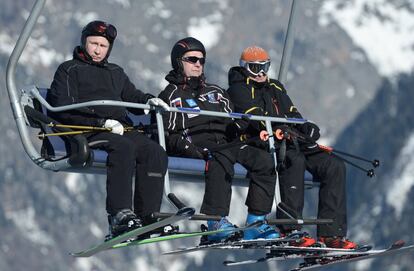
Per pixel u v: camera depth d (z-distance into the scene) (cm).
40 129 2702
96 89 2689
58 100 2645
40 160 2652
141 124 2772
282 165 2706
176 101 2783
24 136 2675
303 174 2795
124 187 2531
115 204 2530
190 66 2806
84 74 2684
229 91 2895
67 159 2564
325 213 2862
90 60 2702
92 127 2592
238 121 2814
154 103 2605
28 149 2669
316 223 2603
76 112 2652
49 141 2645
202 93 2830
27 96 2702
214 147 2684
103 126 2612
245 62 2898
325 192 2870
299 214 2783
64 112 2659
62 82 2666
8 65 2703
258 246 2730
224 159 2678
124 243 2522
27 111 2669
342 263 2941
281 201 2778
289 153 2802
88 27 2692
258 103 2877
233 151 2750
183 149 2698
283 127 2750
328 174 2862
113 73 2730
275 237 2711
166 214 2408
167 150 2755
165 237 2536
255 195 2730
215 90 2853
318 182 2927
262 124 2852
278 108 2922
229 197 2684
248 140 2712
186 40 2819
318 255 2853
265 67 2894
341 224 2862
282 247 2727
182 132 2777
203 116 2800
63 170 2623
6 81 2703
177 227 2559
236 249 2725
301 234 2612
